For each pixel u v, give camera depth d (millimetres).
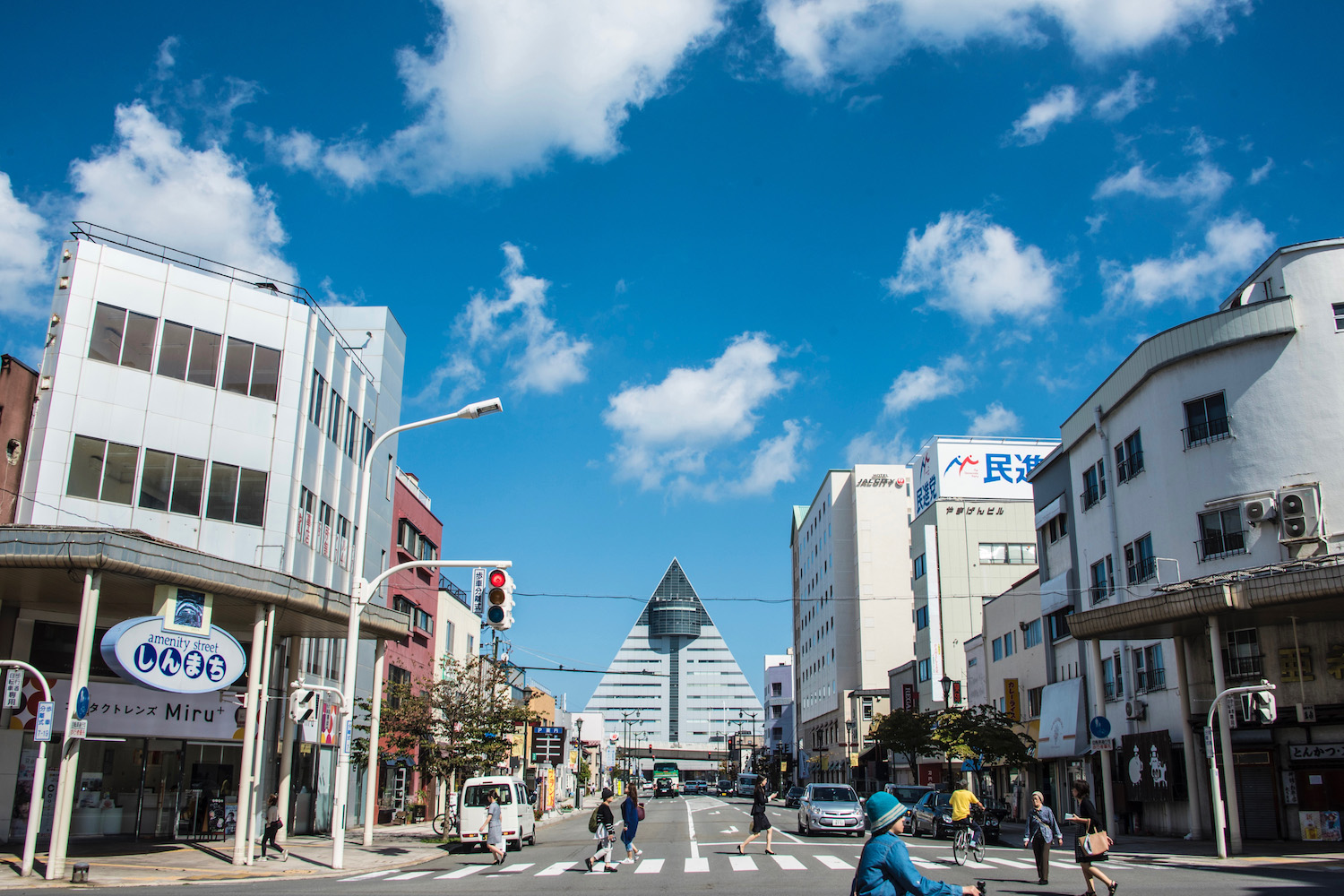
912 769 52500
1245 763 27969
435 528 51469
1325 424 28625
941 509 69250
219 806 27625
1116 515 36281
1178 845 26969
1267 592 24562
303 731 22672
